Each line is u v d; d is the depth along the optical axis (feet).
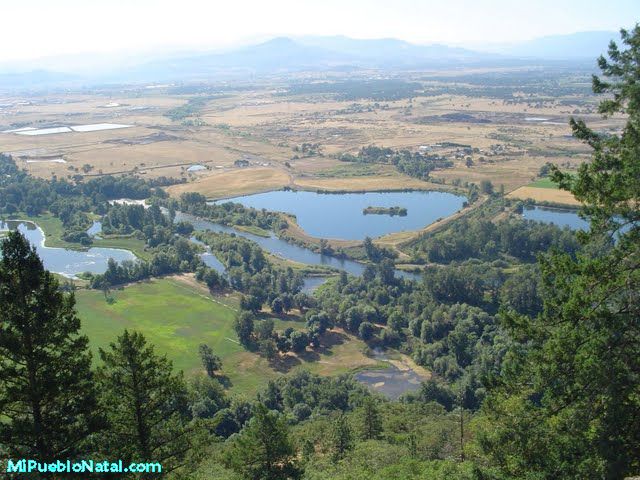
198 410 347.77
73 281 611.06
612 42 141.28
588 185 137.80
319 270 638.53
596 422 123.34
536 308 505.25
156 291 588.50
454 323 482.28
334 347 487.20
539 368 135.64
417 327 495.00
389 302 543.80
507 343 416.67
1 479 117.29
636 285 126.11
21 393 124.57
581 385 127.65
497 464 139.44
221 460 203.72
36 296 127.95
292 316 534.37
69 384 129.08
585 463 116.26
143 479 134.92
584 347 126.00
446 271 547.49
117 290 590.55
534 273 522.88
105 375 139.54
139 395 140.87
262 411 188.55
